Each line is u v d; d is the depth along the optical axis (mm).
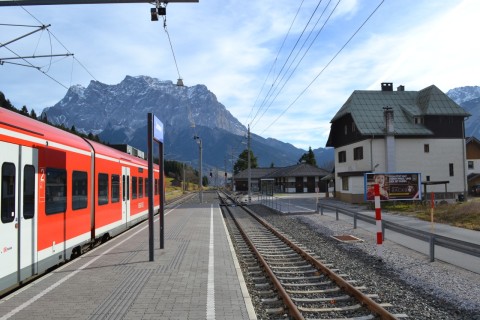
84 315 6578
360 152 44719
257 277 10203
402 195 30781
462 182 44219
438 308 7879
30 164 8594
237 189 104500
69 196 10836
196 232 17875
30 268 8477
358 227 21016
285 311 7340
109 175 14867
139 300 7402
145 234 17016
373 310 7168
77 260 11188
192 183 138250
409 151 43688
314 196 60375
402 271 11039
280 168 98000
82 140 12703
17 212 7992
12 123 7977
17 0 9664
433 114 44000
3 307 6980
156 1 9961
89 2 9891
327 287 9164
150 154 11375
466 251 10531
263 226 22984
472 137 55938
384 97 48062
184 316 6543
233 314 6652
